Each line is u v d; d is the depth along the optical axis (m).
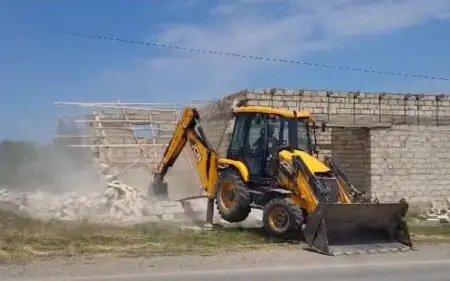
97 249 11.48
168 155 16.66
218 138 21.23
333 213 11.83
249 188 14.29
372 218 12.27
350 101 21.39
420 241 13.78
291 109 20.61
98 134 21.22
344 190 13.10
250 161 14.36
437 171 21.98
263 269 10.09
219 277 9.34
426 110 22.11
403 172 21.58
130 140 21.66
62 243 11.83
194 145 15.71
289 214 12.72
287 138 14.07
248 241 12.91
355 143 21.88
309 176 12.86
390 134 21.52
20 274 9.28
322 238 11.79
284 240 12.98
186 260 10.73
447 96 22.31
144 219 15.27
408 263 10.88
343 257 11.38
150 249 11.69
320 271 9.99
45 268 9.76
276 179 13.67
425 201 21.73
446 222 17.67
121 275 9.35
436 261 11.12
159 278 9.17
